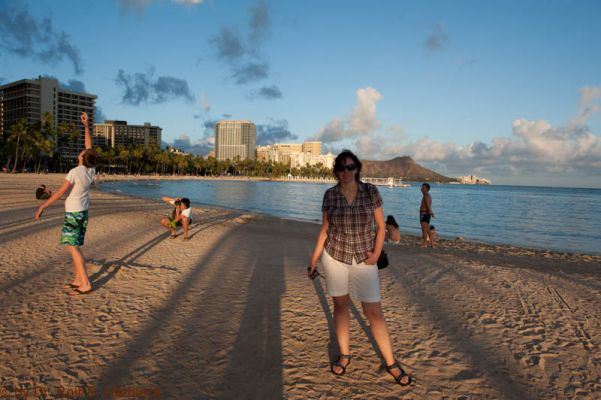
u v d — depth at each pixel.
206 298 5.55
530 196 87.50
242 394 3.12
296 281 6.65
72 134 109.25
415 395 3.19
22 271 6.51
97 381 3.22
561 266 9.76
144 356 3.70
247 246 10.30
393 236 3.71
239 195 52.31
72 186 5.30
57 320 4.48
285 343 4.11
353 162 3.15
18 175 71.69
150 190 56.06
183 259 8.21
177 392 3.12
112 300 5.27
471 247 12.44
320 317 4.91
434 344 4.23
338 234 3.28
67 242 5.34
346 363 3.51
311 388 3.23
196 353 3.82
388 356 3.41
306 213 27.55
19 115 141.50
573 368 3.77
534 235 18.83
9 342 3.87
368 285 3.30
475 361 3.86
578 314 5.39
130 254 8.41
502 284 7.01
